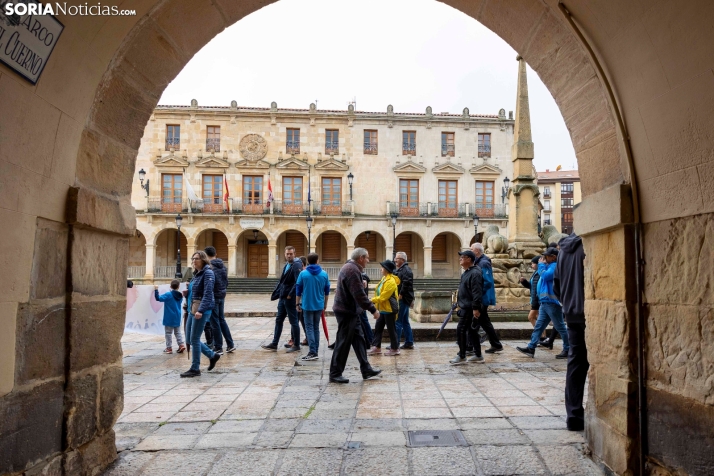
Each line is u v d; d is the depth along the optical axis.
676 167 3.04
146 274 39.12
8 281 2.80
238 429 4.73
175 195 40.75
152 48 3.80
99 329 3.77
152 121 40.88
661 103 3.07
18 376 2.91
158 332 10.45
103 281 3.84
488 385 6.50
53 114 3.12
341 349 6.84
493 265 12.98
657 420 3.25
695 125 2.82
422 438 4.38
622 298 3.53
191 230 39.75
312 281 8.68
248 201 41.16
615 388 3.59
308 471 3.68
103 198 3.73
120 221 3.99
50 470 3.18
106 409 3.85
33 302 3.05
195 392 6.35
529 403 5.56
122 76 3.71
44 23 2.70
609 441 3.63
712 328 2.79
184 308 9.90
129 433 4.63
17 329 2.90
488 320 8.97
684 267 3.01
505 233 41.72
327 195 41.88
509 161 42.75
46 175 3.14
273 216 39.81
